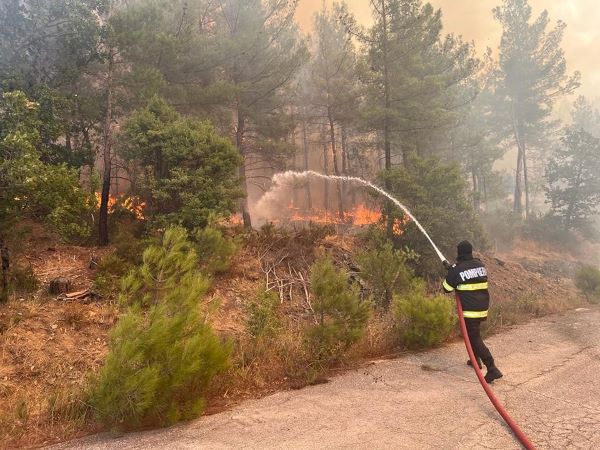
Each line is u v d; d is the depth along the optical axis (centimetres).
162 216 934
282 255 1002
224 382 497
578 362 592
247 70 1728
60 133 1078
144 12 1188
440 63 1744
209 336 462
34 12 1116
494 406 436
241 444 367
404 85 1411
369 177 2300
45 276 765
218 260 844
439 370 569
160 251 569
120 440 383
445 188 1251
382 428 393
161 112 1071
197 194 955
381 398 469
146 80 1177
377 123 1509
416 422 405
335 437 377
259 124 1869
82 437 396
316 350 582
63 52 1162
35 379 508
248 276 895
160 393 411
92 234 1041
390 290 838
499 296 1247
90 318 636
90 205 914
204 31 1667
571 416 416
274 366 553
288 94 1967
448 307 708
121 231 932
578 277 1359
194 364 416
